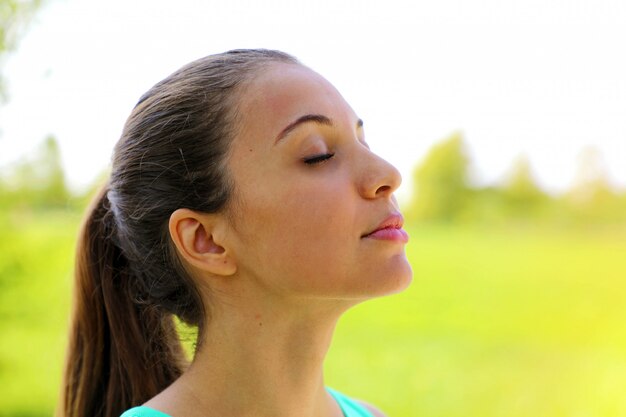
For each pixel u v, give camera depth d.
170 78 1.34
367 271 1.16
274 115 1.20
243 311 1.24
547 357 7.04
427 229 11.38
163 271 1.33
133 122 1.34
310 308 1.21
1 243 3.92
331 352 6.85
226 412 1.25
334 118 1.23
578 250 9.68
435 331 7.56
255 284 1.22
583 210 10.70
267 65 1.28
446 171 11.45
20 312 4.20
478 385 6.33
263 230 1.18
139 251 1.35
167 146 1.27
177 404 1.27
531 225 10.94
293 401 1.25
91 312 1.53
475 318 7.96
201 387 1.27
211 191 1.22
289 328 1.23
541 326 7.87
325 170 1.20
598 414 6.13
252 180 1.19
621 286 8.55
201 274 1.28
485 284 8.76
